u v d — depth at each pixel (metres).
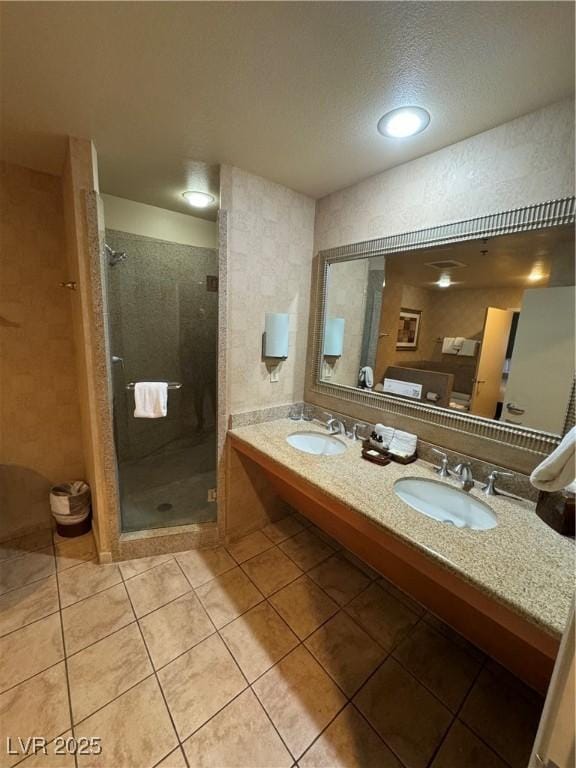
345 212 1.86
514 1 0.77
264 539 2.15
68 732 1.10
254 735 1.11
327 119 1.25
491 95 1.08
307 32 0.88
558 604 0.79
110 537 1.84
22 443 2.00
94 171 1.48
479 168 1.30
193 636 1.45
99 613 1.55
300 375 2.22
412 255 1.57
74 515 2.03
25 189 1.79
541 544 1.00
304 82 1.06
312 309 2.14
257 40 0.91
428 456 1.56
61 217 1.90
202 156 1.56
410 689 1.28
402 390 1.68
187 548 2.00
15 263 1.82
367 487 1.33
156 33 0.89
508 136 1.21
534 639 0.79
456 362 1.45
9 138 1.44
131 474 2.11
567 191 1.10
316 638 1.48
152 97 1.15
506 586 0.84
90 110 1.23
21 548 1.96
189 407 2.19
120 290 1.95
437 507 1.42
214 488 2.10
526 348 1.24
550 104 1.11
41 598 1.62
